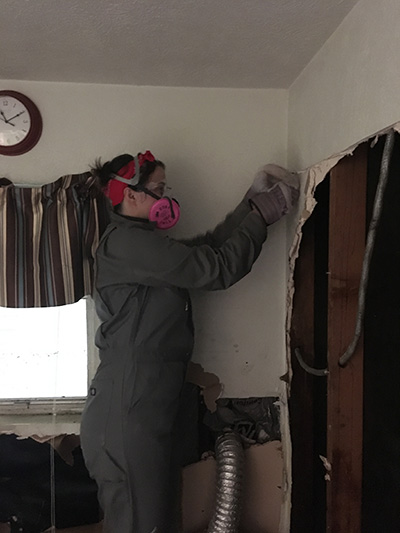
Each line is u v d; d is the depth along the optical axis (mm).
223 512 1759
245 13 1299
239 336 1951
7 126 1815
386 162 1039
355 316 1326
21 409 1960
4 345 1936
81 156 1882
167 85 1882
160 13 1305
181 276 1497
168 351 1573
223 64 1668
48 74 1779
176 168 1906
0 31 1415
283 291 1951
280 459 1923
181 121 1901
